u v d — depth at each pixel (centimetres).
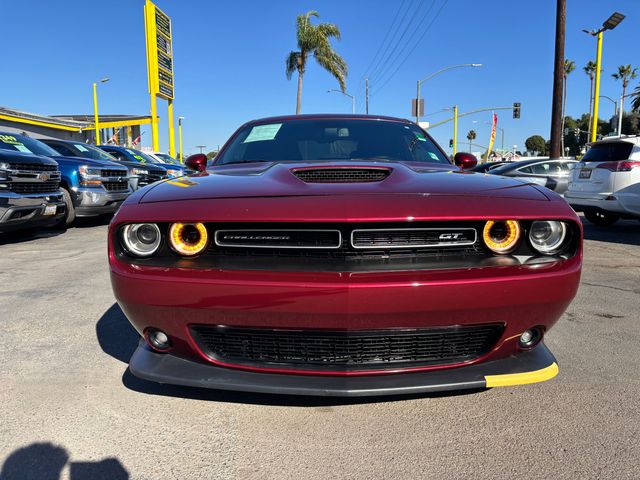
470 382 181
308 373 182
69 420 207
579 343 297
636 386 239
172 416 211
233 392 231
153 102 2347
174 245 183
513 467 177
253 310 174
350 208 176
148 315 186
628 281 457
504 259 182
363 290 168
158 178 1258
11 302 380
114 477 172
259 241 182
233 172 250
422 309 172
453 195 188
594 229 855
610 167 739
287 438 195
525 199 190
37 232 827
